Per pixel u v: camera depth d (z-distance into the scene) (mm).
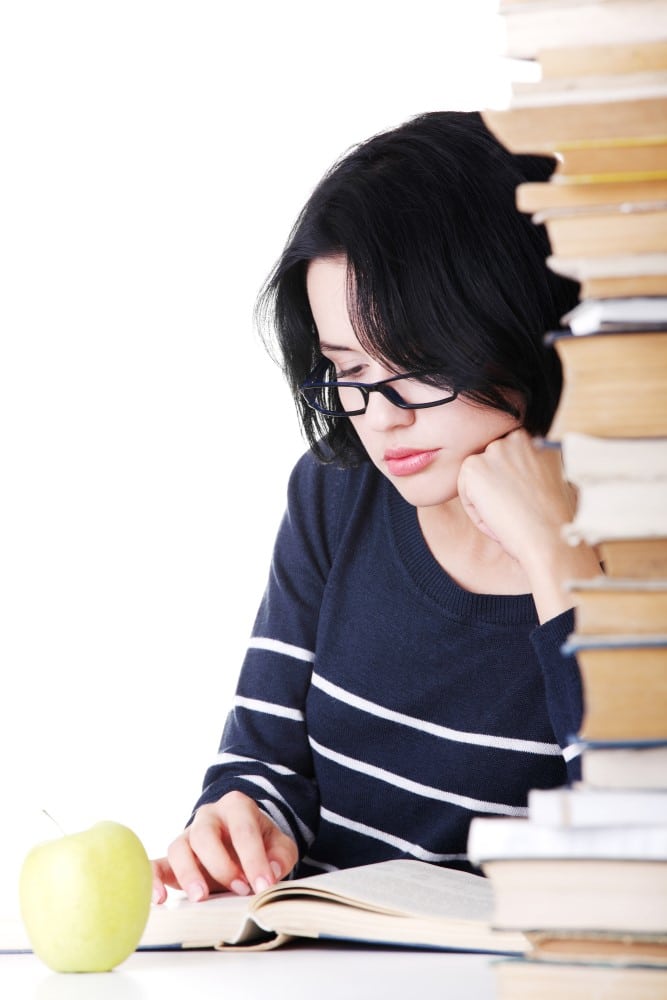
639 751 659
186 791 3600
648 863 649
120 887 1030
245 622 3645
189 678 3633
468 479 1351
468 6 3578
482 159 1357
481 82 3578
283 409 3674
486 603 1547
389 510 1658
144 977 990
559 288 1359
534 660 1520
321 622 1664
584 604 666
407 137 1366
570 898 663
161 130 3691
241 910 1128
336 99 3641
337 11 3623
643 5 710
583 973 658
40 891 1025
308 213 1392
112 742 3621
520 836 663
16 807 3594
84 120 3703
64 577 3666
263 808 1524
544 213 687
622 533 671
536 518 1313
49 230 3707
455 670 1552
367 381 1400
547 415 1374
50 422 3699
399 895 1075
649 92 701
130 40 3688
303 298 1537
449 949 1051
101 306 3707
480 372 1326
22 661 3646
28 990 952
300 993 885
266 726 1648
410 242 1309
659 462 671
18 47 3689
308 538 1719
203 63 3676
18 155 3705
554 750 1511
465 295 1314
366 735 1592
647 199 694
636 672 657
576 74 705
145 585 3664
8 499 3684
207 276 3691
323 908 1061
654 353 674
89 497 3684
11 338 3709
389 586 1617
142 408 3699
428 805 1551
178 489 3680
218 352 3688
